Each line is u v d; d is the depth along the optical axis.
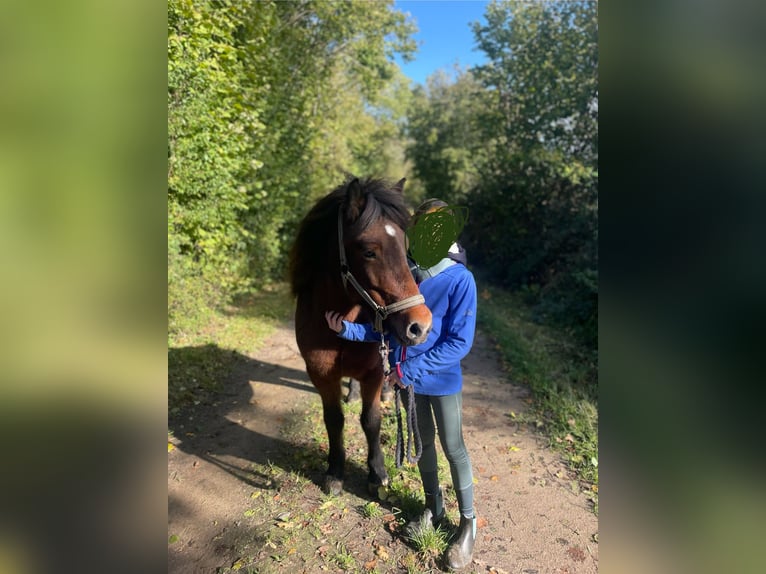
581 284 6.90
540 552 2.37
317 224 2.48
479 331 6.61
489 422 3.79
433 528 2.41
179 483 2.84
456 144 16.89
